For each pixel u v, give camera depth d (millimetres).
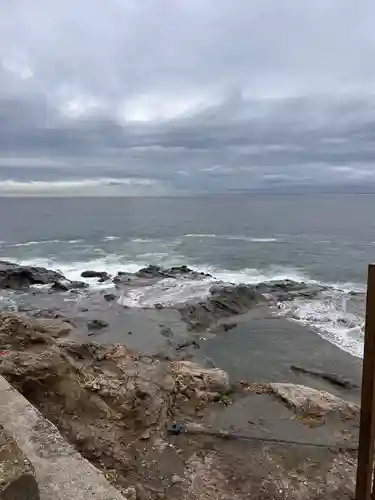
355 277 23484
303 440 6613
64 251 33281
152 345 12383
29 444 3492
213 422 7125
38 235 43562
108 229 49281
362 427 2465
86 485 3078
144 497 4977
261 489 5348
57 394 6434
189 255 31469
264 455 6148
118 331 13672
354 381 9859
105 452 5703
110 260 29188
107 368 8156
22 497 2451
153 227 51750
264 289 19172
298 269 26000
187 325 14312
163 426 6695
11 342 7758
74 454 3412
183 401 7668
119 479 5238
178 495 5105
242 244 36812
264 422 7195
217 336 13344
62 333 12484
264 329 13945
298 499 5172
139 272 23344
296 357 11492
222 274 24578
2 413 3881
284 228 49156
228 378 8734
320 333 13484
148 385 7629
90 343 9500
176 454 5992
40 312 15703
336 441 6602
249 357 11523
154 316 15312
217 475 5582
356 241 37875
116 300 17750
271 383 8875
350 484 5504
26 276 21297
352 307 16328
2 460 2498
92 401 6598
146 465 5652
